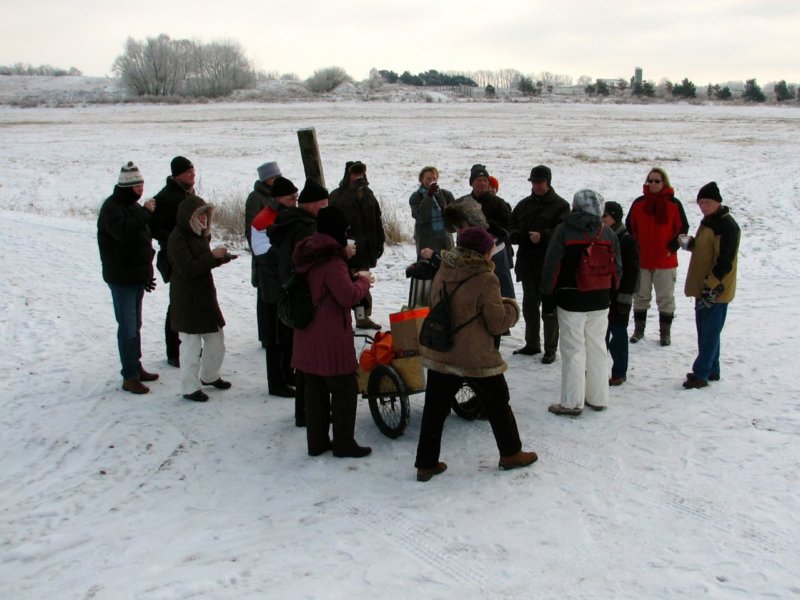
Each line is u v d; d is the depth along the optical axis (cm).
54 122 5297
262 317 816
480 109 6850
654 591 379
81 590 397
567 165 2723
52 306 1030
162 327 945
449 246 891
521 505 477
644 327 844
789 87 11762
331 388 555
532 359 794
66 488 527
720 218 654
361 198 870
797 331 854
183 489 524
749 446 550
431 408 514
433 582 394
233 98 9575
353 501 495
